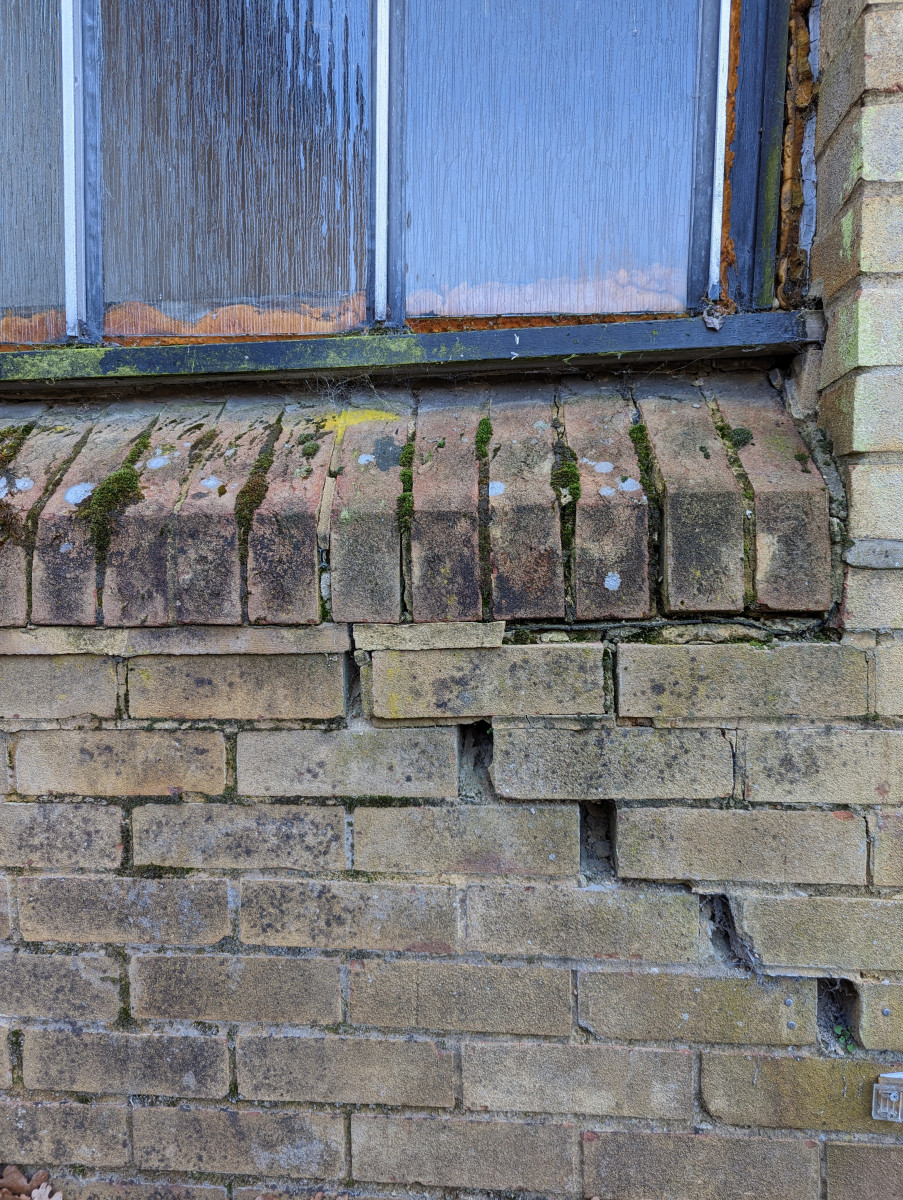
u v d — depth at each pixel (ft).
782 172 5.19
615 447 4.72
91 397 5.71
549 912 4.73
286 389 5.59
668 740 4.56
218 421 5.37
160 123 5.69
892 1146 4.52
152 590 4.60
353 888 4.83
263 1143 4.95
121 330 5.77
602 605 4.43
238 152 5.69
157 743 4.87
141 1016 5.01
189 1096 5.00
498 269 5.56
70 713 4.88
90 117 5.68
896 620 4.33
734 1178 4.64
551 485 4.50
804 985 4.60
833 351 4.56
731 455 4.59
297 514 4.48
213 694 4.77
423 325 5.63
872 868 4.49
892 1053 4.53
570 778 4.63
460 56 5.46
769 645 4.44
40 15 5.64
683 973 4.68
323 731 4.76
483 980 4.78
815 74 4.99
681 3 5.27
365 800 4.80
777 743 4.49
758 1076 4.63
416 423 5.13
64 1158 5.08
